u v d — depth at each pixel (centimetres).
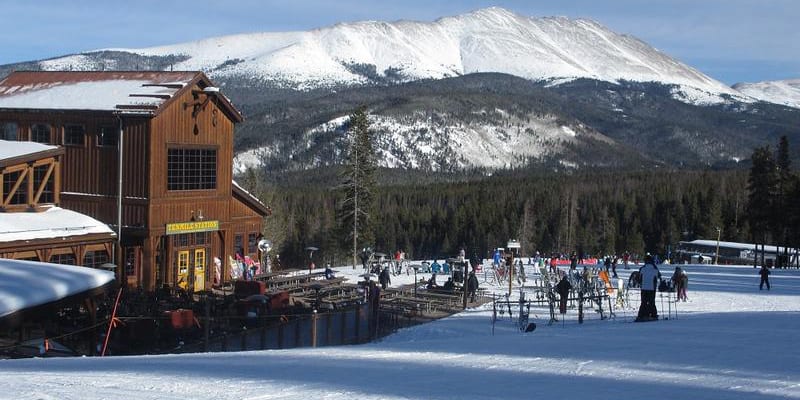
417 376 1295
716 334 1833
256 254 4812
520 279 4775
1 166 3494
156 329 2672
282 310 3183
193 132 4172
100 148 3975
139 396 1095
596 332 2022
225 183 4434
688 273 5891
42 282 2183
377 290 2938
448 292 4044
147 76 4347
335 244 10419
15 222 3394
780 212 8994
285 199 14550
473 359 1523
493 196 16212
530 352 1614
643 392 1105
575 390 1132
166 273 4034
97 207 3978
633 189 16912
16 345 2369
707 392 1095
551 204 14788
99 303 2933
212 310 3112
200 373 1356
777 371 1264
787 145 9419
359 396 1103
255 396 1105
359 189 7669
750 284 4841
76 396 1087
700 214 13500
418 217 14288
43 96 4231
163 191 3962
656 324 2228
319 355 1681
